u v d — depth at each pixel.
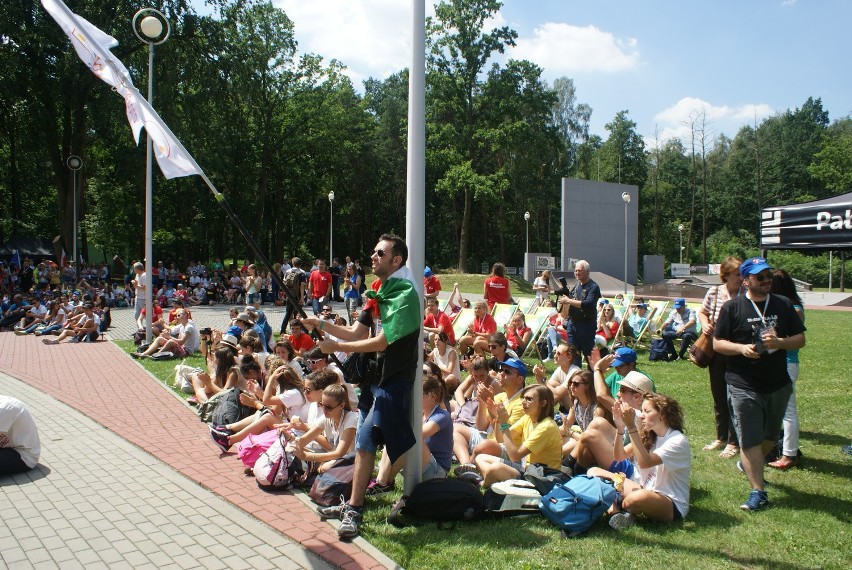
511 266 61.28
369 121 52.50
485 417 6.39
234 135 39.38
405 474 4.46
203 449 6.12
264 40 39.88
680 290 32.34
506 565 3.57
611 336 13.21
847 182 57.47
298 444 4.96
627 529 4.10
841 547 3.79
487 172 48.59
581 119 66.81
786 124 75.19
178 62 27.14
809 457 5.69
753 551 3.74
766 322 4.59
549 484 4.58
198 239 40.78
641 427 4.56
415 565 3.60
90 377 10.21
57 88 25.38
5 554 3.80
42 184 39.88
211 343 11.13
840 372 10.05
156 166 30.66
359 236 60.84
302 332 9.71
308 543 3.93
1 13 23.42
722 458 5.70
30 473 5.39
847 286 49.94
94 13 23.94
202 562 3.70
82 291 22.08
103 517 4.40
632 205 34.06
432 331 10.80
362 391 4.23
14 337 16.19
